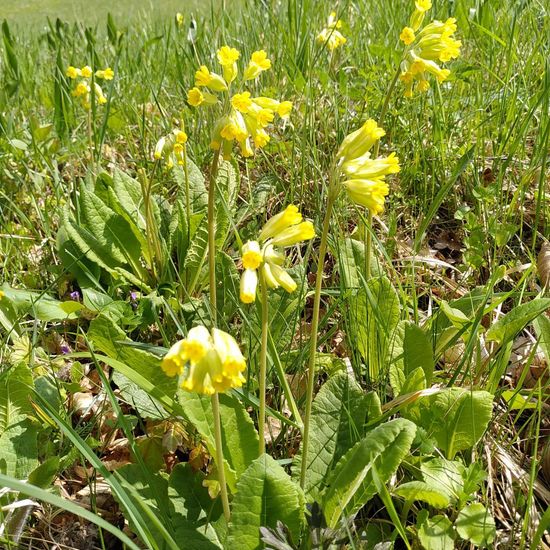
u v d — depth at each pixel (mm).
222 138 378
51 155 793
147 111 897
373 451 318
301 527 329
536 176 629
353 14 1072
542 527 306
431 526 343
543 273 537
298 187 649
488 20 842
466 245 552
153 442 419
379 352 453
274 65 854
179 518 358
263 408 346
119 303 518
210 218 391
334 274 562
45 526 385
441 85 782
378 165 328
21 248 640
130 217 584
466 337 460
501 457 403
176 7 1638
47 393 428
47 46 1258
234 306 521
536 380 478
